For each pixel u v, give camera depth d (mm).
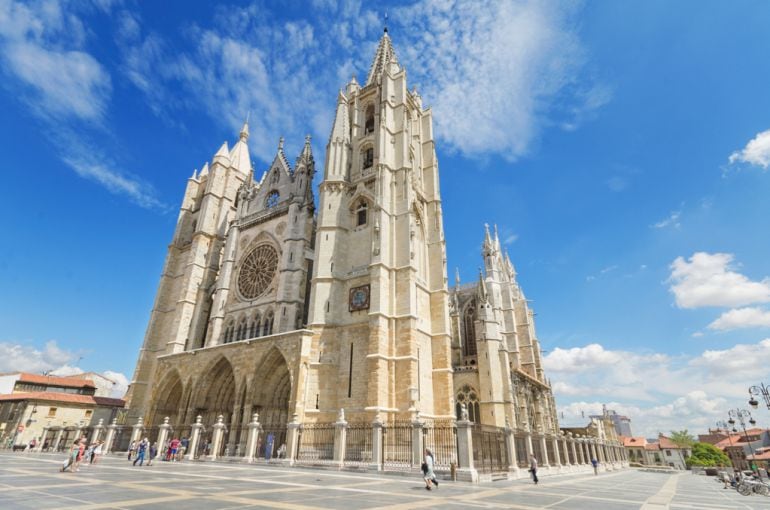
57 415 53625
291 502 13336
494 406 48406
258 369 42750
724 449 131000
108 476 20125
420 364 42938
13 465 24312
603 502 16844
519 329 74625
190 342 59562
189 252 70312
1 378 65125
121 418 57812
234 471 25562
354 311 42969
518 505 14797
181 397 51000
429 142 58969
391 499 14859
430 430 40531
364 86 61219
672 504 17656
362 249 46844
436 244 51688
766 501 21672
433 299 48656
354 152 54938
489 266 69625
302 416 37719
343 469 28234
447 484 21688
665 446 128500
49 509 10570
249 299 55094
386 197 46469
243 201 64875
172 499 13023
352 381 39625
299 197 55750
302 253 52375
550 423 70375
